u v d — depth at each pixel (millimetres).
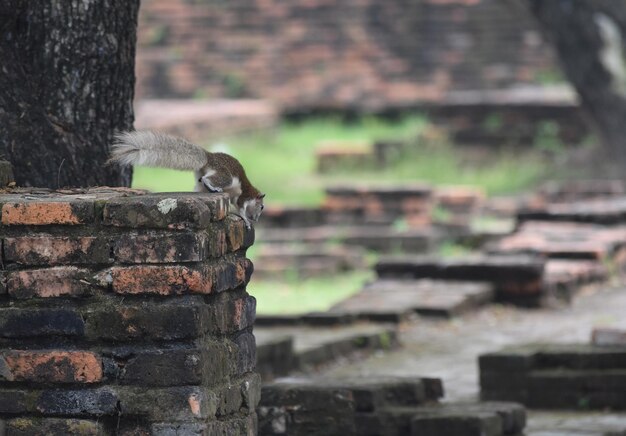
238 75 70438
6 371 13062
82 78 16297
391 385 19734
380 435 18859
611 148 46562
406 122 66562
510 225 46406
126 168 16938
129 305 13000
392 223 45562
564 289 32844
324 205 46500
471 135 61969
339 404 18438
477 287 32406
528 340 27828
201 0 70875
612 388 21531
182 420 12883
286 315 28750
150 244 12977
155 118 58156
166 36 71000
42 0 16141
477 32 68750
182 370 12883
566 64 46250
